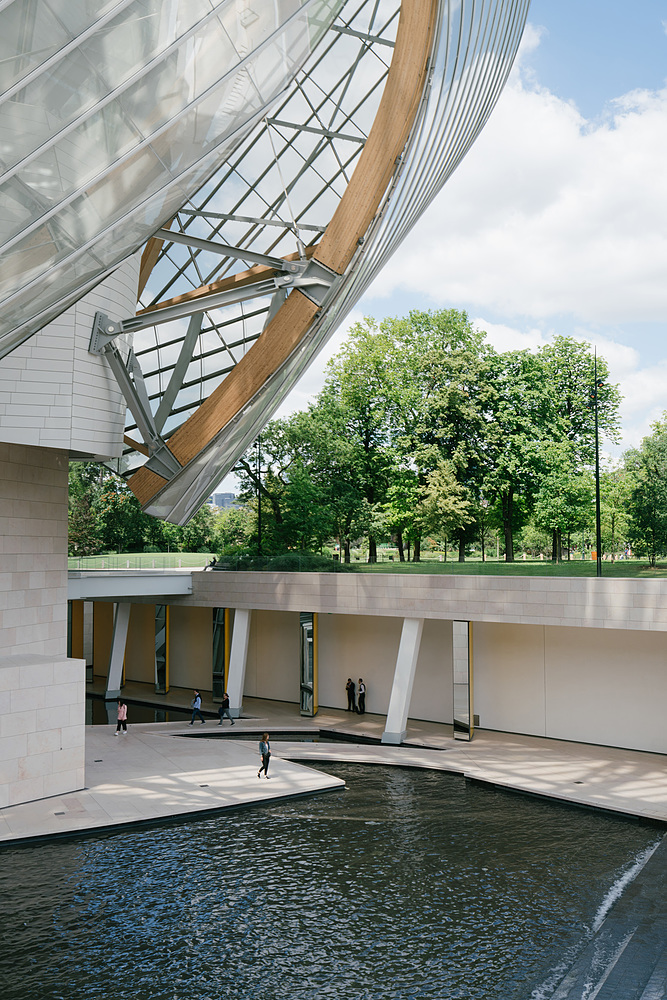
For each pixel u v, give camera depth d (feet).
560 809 56.95
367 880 42.98
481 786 63.57
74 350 53.88
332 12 29.27
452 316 171.12
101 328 55.42
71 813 53.57
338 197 75.31
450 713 88.22
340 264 53.62
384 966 33.40
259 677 108.37
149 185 27.76
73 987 31.86
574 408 164.14
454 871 44.42
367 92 75.41
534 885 42.32
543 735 81.10
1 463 60.39
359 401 172.55
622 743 75.72
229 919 38.04
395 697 80.23
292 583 92.02
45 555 64.90
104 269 30.83
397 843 49.24
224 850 47.80
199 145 28.40
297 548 171.94
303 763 71.92
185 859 46.19
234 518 219.20
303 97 76.18
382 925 37.35
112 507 217.15
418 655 91.40
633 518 164.35
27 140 22.31
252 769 66.23
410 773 67.82
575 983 30.89
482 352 169.17
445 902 40.04
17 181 22.93
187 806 55.47
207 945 35.40
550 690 80.89
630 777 64.44
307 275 54.13
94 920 37.93
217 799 57.26
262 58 27.53
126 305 61.87
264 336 55.88
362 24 74.38
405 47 47.60
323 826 52.70
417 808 57.06
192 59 25.02
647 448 164.04
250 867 44.96
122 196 26.91
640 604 68.49
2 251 24.26
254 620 109.29
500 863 45.73
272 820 54.03
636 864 45.62
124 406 63.00
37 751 57.00
